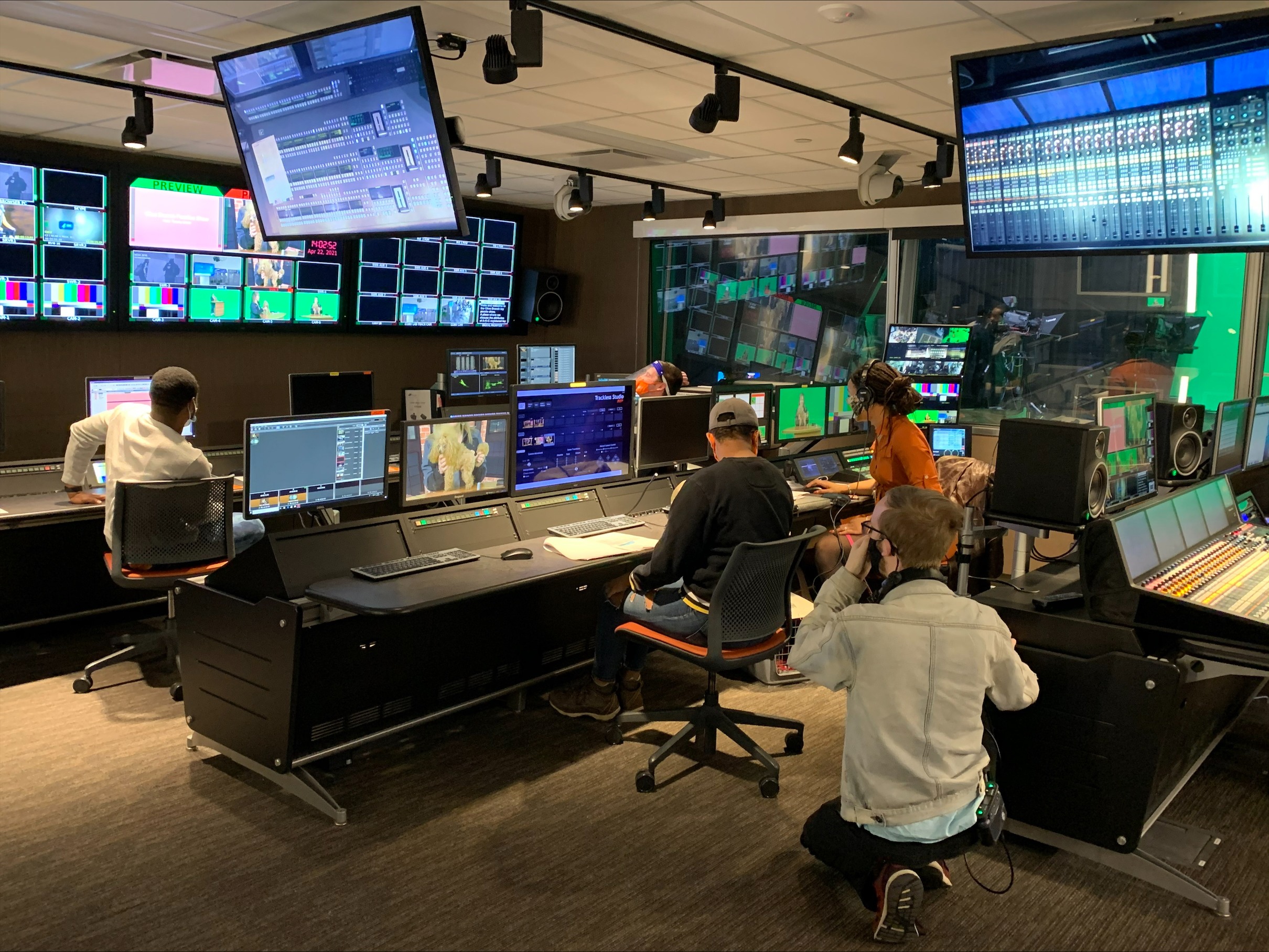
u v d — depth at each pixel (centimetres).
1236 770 337
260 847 274
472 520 353
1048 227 332
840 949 232
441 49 351
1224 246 298
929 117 447
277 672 294
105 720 363
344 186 337
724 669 304
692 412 443
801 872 266
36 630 468
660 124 470
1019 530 300
